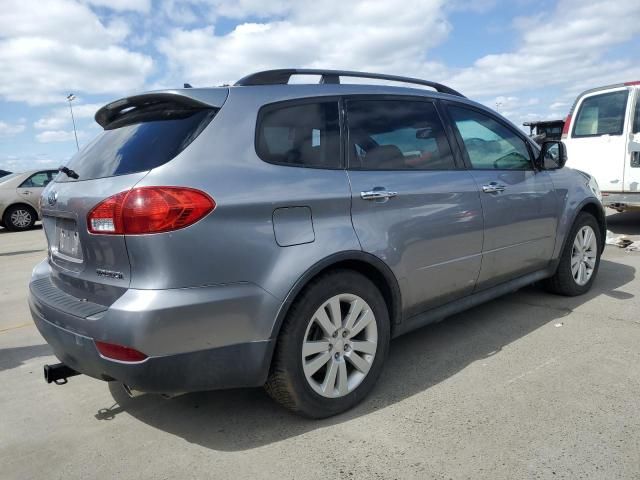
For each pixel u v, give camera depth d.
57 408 3.23
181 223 2.37
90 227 2.53
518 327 4.14
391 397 3.12
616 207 7.58
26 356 4.14
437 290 3.47
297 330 2.69
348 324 2.92
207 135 2.58
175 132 2.61
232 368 2.54
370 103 3.28
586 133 7.89
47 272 3.27
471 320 4.37
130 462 2.62
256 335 2.57
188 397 3.27
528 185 4.18
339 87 3.18
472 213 3.62
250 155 2.66
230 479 2.43
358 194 2.95
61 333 2.64
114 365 2.40
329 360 2.87
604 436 2.60
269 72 2.96
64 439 2.87
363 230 2.95
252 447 2.68
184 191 2.40
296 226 2.69
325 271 2.84
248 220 2.54
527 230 4.15
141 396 3.33
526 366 3.44
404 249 3.17
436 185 3.40
